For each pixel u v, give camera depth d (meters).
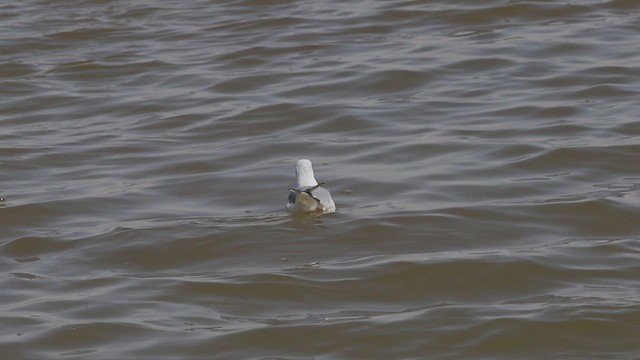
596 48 29.84
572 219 19.27
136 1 37.06
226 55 30.95
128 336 15.52
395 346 15.18
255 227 19.06
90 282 17.34
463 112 25.69
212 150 23.67
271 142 23.97
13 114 27.12
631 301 16.12
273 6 35.59
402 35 31.94
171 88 28.56
